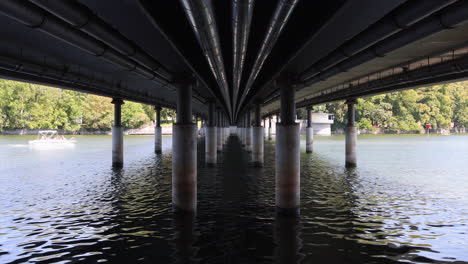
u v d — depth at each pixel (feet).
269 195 72.08
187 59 47.37
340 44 39.99
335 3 27.50
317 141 309.22
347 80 84.69
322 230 48.08
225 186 82.84
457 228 49.01
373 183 87.40
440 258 38.24
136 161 141.90
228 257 38.52
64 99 403.13
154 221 52.85
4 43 44.91
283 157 56.18
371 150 207.00
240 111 229.04
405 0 26.04
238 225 50.60
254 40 48.19
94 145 248.32
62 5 26.37
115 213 57.67
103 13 29.91
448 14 27.96
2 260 37.88
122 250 40.78
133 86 93.56
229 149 201.87
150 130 489.67
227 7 39.34
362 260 37.63
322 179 93.91
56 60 55.72
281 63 51.67
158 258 38.34
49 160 146.72
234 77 64.69
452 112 498.28
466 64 50.96
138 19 31.48
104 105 446.60
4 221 53.16
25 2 26.91
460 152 189.88
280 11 29.19
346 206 62.18
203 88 88.48
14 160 146.72
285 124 56.44
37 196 72.02
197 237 45.21
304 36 37.22
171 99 141.18
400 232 47.21
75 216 55.93
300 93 116.16
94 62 57.67
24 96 366.43
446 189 79.20
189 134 57.16
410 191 76.59
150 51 43.80
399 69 68.39
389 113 466.29
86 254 39.55
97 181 91.61
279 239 44.32
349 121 121.49
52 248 41.55
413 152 190.80
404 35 35.04
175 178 57.36
